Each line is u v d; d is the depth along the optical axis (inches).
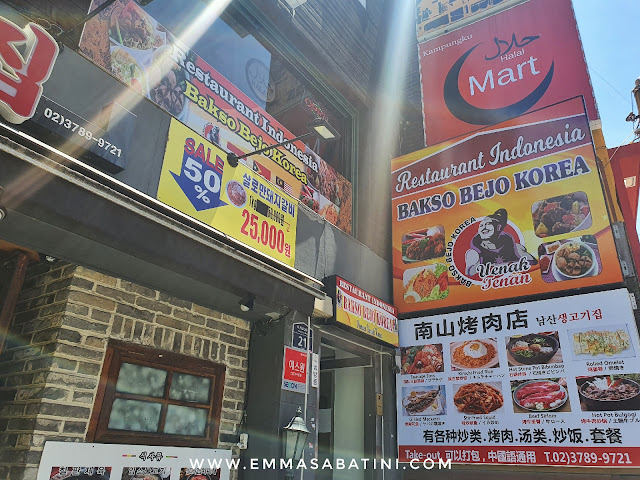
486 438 265.1
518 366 270.1
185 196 189.3
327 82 378.0
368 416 293.4
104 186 141.0
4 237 155.4
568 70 328.2
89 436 162.4
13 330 177.2
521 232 295.3
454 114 358.9
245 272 183.3
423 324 306.7
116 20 241.6
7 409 161.6
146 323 189.0
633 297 259.9
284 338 224.4
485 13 379.6
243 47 324.5
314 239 257.6
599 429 239.8
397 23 444.5
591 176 284.7
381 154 390.0
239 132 300.2
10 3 199.8
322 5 382.3
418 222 335.3
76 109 165.0
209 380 209.6
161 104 255.9
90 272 175.2
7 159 123.6
